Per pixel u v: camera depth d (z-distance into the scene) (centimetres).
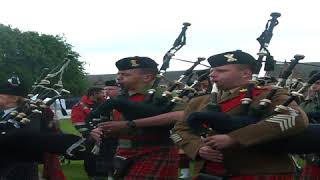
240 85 408
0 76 4669
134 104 532
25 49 4834
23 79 496
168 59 552
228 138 377
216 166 404
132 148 550
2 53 4725
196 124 389
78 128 866
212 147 384
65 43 5128
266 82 457
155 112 530
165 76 556
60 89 483
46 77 484
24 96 489
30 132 448
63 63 491
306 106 607
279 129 369
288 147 383
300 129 373
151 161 546
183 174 848
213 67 412
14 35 4800
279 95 388
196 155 406
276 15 424
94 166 848
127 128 531
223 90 416
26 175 459
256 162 391
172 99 528
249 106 394
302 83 465
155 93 541
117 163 557
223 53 411
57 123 533
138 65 560
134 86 564
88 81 5266
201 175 409
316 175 630
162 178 546
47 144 447
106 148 812
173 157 553
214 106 403
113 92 879
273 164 390
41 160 462
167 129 543
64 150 445
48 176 542
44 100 479
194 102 437
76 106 893
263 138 371
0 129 447
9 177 450
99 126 535
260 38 422
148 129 541
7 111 473
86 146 467
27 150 450
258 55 416
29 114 464
